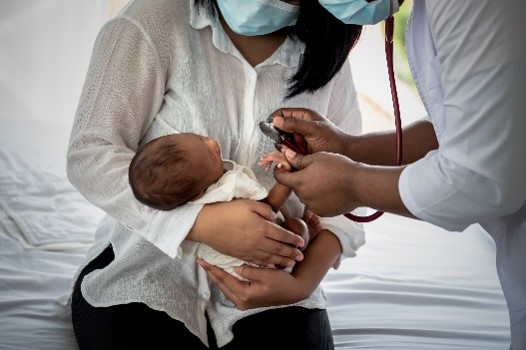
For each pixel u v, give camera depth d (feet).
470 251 8.66
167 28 5.03
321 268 5.33
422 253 8.49
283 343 5.26
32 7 11.03
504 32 3.47
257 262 4.88
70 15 11.18
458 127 3.66
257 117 5.25
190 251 5.01
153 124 5.26
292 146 4.98
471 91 3.57
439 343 6.40
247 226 4.70
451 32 3.59
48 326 6.07
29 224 7.84
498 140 3.57
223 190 4.75
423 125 5.28
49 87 11.37
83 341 5.40
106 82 4.92
